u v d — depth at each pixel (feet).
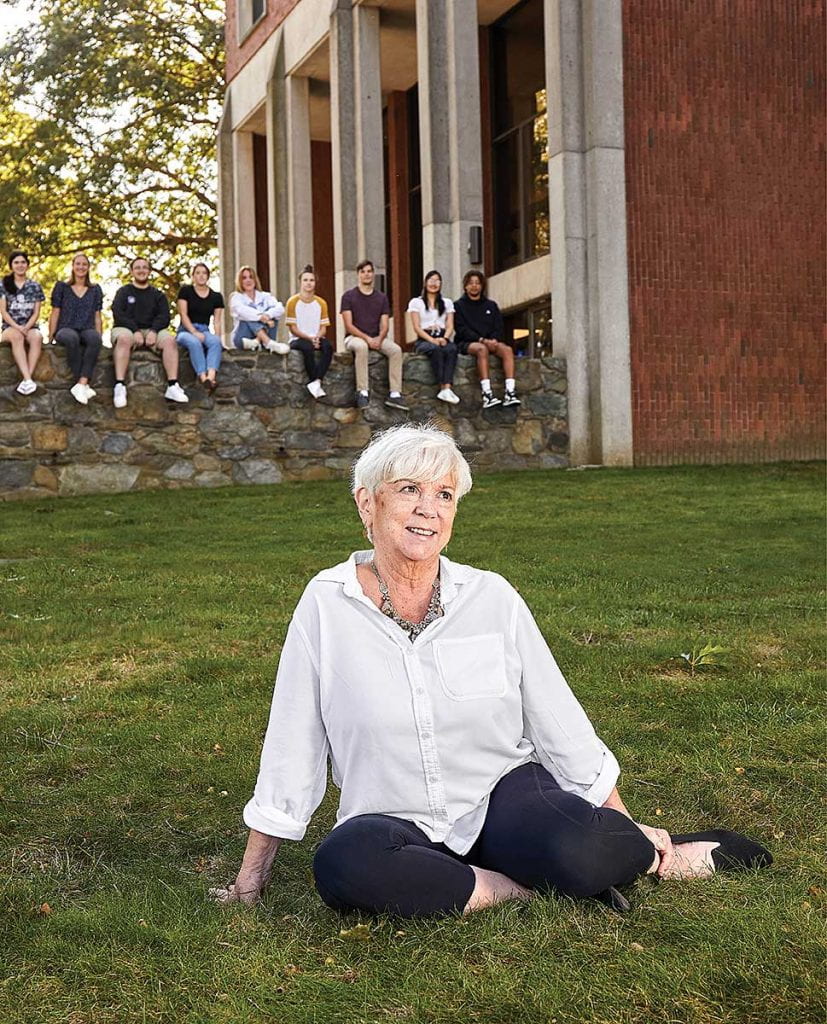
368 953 8.25
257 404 43.52
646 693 15.24
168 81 84.43
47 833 11.09
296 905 9.30
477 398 46.62
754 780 12.17
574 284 48.57
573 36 48.65
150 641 18.51
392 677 8.72
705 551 26.27
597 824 8.77
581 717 9.27
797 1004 7.38
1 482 40.40
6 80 83.05
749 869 9.64
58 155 82.53
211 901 9.29
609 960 8.02
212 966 8.16
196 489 41.22
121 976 8.05
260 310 44.24
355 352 44.39
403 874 8.49
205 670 16.71
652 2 48.80
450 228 53.06
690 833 10.37
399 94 70.13
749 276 50.65
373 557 9.27
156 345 42.06
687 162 49.49
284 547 27.66
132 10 86.69
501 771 9.12
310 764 9.07
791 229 51.39
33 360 40.16
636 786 12.09
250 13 72.18
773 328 51.11
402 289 70.28
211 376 42.22
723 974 7.77
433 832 8.85
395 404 44.88
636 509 33.81
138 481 42.06
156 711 15.02
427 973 7.92
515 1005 7.51
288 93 65.46
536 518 32.04
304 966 8.16
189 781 12.40
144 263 42.06
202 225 92.12
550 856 8.63
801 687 15.19
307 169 65.62
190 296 42.55
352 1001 7.65
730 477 42.24
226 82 75.77
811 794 11.76
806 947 8.06
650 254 48.91
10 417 40.47
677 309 49.34
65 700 15.43
